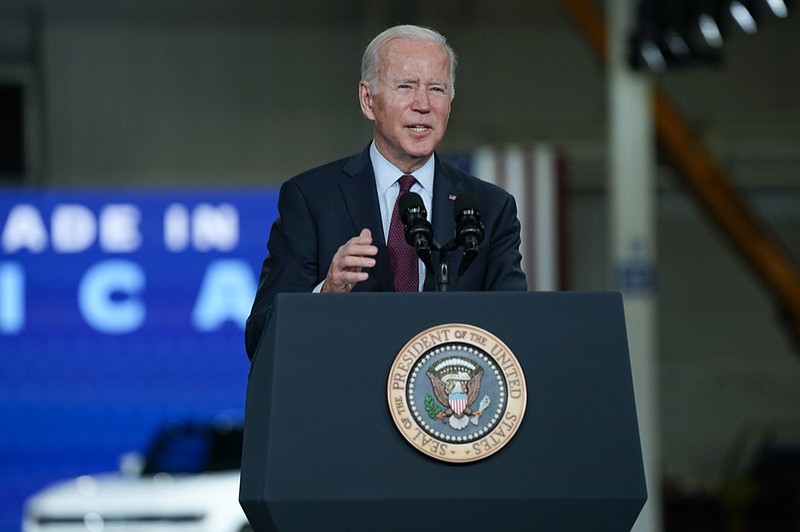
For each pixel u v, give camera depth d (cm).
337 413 647
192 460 3022
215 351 4694
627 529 652
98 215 4688
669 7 3306
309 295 662
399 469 640
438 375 649
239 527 2756
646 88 3650
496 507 640
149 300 4688
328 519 639
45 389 4662
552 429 650
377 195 802
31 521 2802
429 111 791
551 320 664
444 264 752
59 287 4684
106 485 2895
